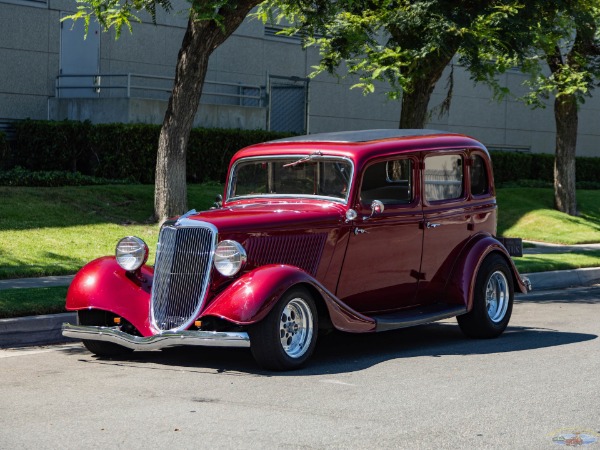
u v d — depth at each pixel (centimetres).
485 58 1812
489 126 3491
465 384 786
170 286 854
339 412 681
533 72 2077
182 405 700
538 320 1213
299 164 982
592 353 947
